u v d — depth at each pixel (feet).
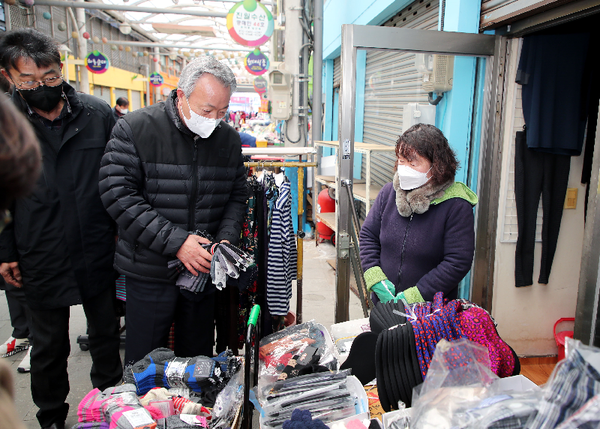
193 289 5.10
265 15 14.53
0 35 4.80
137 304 5.41
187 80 4.63
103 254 6.03
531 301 8.31
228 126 5.64
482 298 8.30
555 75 7.05
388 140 10.56
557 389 1.89
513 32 7.06
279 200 6.88
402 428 2.98
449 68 7.87
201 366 4.44
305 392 3.66
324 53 19.72
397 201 5.31
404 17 11.17
